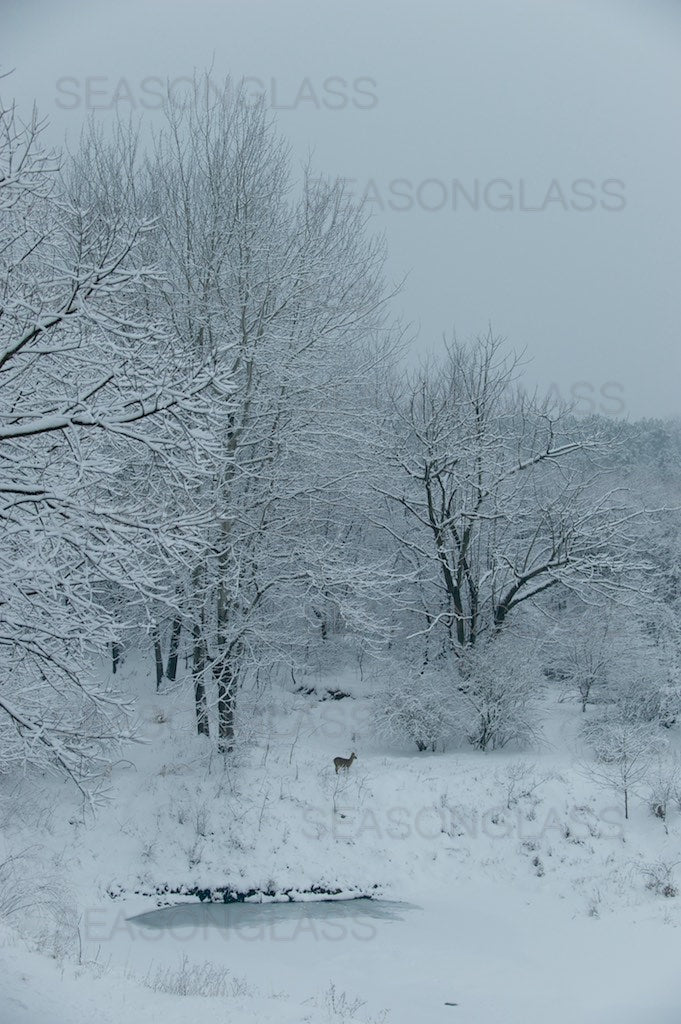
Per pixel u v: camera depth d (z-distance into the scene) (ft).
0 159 30.76
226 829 61.57
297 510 71.15
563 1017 38.50
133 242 31.12
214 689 67.72
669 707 81.20
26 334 30.45
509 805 67.36
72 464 32.63
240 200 68.33
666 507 86.79
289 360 68.74
